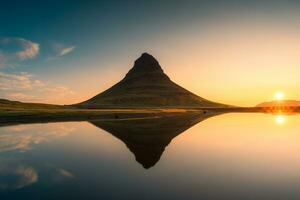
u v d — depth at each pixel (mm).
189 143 38719
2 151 33750
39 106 180125
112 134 49188
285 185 19297
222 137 44938
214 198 16797
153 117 105750
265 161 27031
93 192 17969
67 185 19469
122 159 28219
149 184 19578
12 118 84938
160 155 30219
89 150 33875
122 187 18906
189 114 141000
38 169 24234
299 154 30656
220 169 23859
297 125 69000
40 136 47688
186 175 21969
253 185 19297
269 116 122562
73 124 71875
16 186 19422
